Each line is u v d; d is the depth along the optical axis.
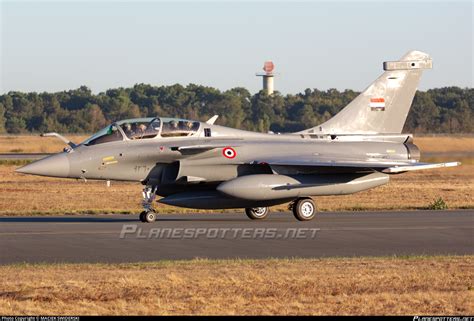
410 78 87.19
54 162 74.00
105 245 58.06
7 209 87.56
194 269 46.16
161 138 76.94
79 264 48.53
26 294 38.75
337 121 85.31
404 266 47.31
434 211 86.19
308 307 36.19
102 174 75.25
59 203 94.75
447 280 42.28
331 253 54.50
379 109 86.31
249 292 39.19
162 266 47.50
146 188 76.12
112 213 84.12
